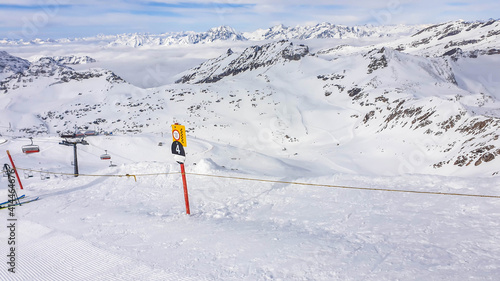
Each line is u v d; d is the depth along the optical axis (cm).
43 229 1320
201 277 819
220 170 2089
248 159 13875
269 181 1706
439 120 15162
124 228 1264
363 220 1077
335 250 890
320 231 1043
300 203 1344
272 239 1012
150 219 1351
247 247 971
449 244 830
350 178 1543
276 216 1242
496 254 749
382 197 1247
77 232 1252
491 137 10412
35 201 1819
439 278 693
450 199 1107
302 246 938
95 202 1739
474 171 9188
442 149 12975
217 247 995
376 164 13725
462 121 13962
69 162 10444
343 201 1279
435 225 948
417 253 812
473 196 1091
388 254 830
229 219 1273
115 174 2309
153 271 876
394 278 720
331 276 763
